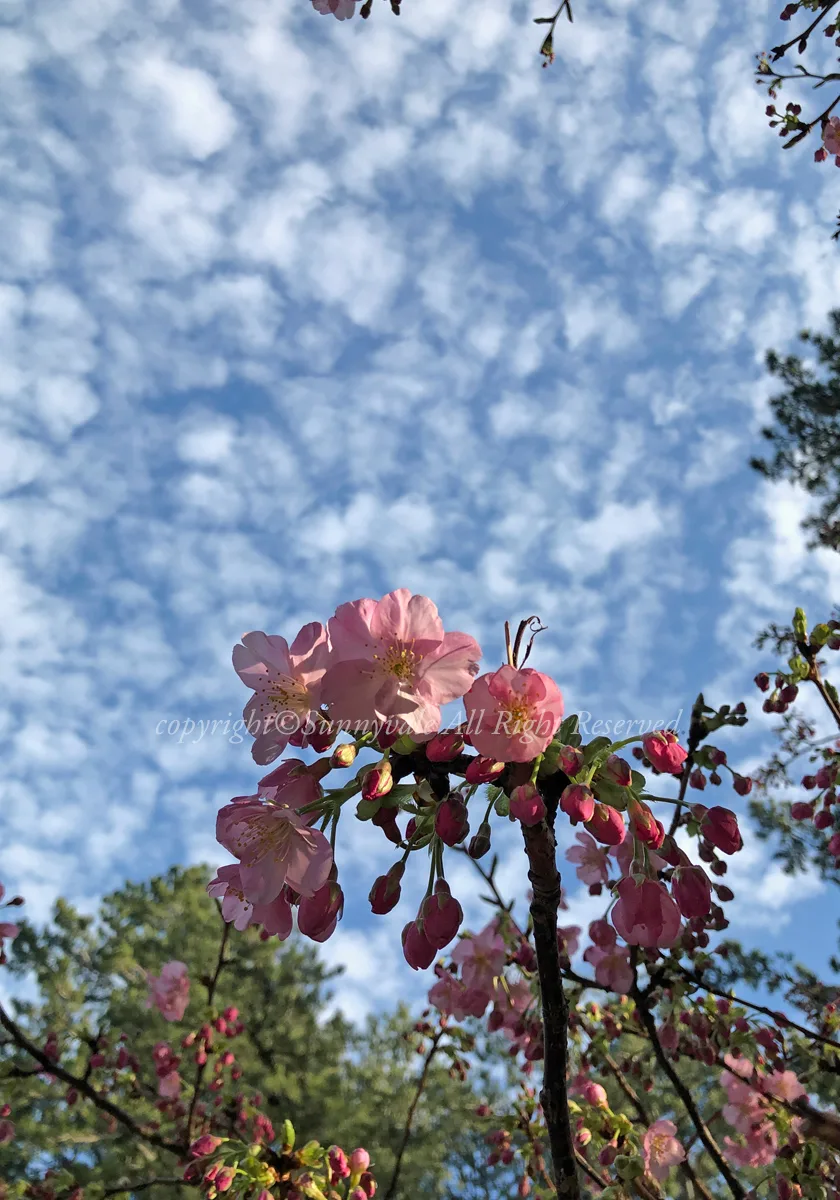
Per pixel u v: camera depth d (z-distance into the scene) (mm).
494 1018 3730
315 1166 3229
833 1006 4055
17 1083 5180
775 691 3762
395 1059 11523
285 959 11680
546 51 4742
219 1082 5254
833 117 4637
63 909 15203
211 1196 3084
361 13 4281
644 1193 3068
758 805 9609
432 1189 10539
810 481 11438
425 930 1847
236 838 1850
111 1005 10891
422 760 1874
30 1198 4922
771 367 11828
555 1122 1945
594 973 3568
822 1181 3129
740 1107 3711
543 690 1734
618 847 2090
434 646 1854
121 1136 8516
